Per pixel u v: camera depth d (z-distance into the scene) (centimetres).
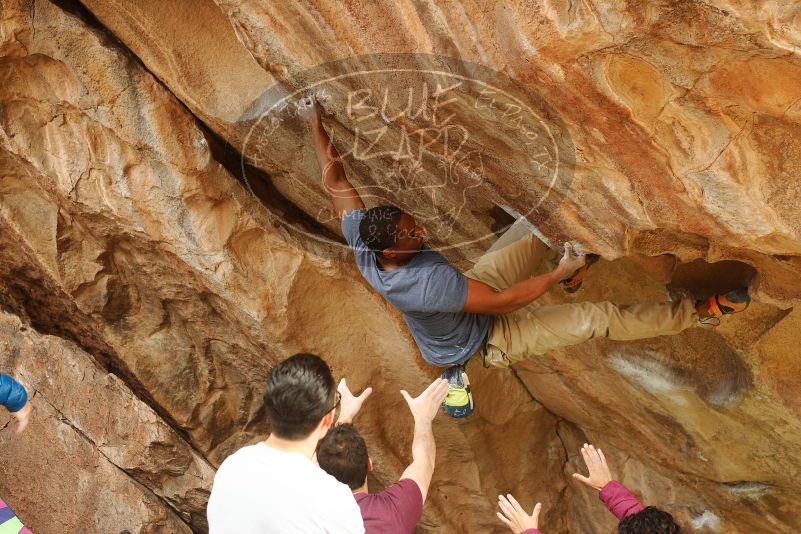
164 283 464
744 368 417
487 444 557
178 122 382
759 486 493
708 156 263
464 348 368
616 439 548
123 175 397
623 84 253
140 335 496
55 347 525
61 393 530
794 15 209
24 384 528
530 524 352
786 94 236
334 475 294
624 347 452
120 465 534
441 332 359
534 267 372
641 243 326
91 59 363
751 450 464
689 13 220
